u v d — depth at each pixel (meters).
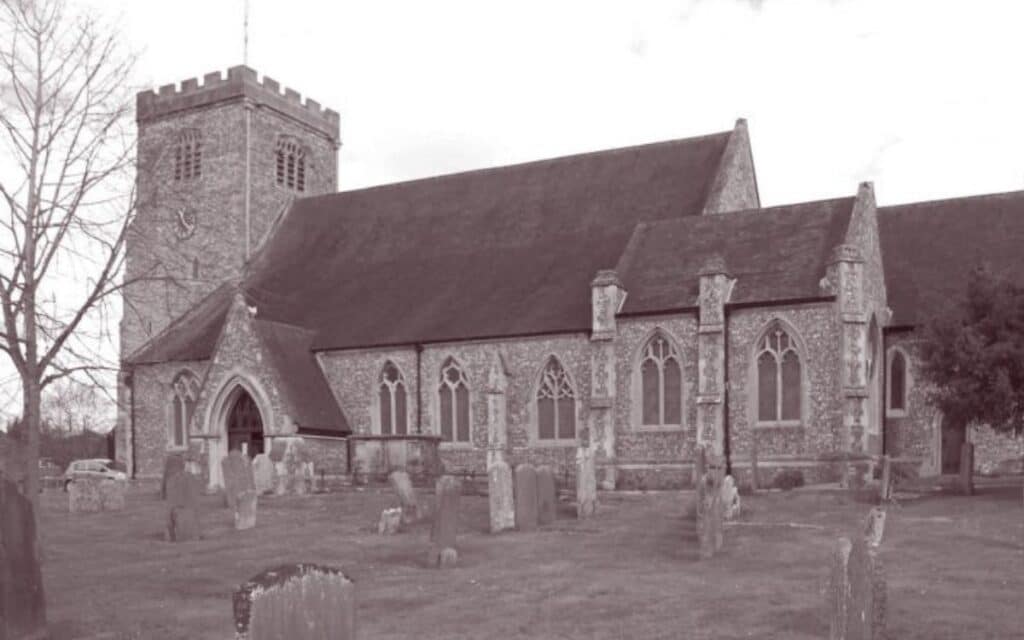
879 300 39.38
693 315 38.34
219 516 30.28
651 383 39.34
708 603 15.96
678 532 24.19
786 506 28.41
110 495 34.12
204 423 42.78
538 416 41.88
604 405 39.03
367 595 17.36
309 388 43.75
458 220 50.44
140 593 18.30
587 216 46.81
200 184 55.31
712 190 44.03
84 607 16.98
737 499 26.36
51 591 18.50
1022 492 29.92
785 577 18.25
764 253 39.03
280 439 38.28
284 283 51.94
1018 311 30.27
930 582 17.19
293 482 37.47
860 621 10.78
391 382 44.78
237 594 8.68
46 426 60.97
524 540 23.59
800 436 36.22
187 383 47.66
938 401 31.05
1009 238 40.81
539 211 48.41
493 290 45.25
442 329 43.88
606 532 24.59
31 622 13.60
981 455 38.00
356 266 51.00
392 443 41.34
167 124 56.12
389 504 31.42
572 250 45.47
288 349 44.47
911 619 14.48
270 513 30.47
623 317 39.62
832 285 36.03
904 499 29.20
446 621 15.28
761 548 21.39
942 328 30.80
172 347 48.78
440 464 42.69
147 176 27.56
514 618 15.36
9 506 13.23
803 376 36.38
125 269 29.36
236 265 53.91
